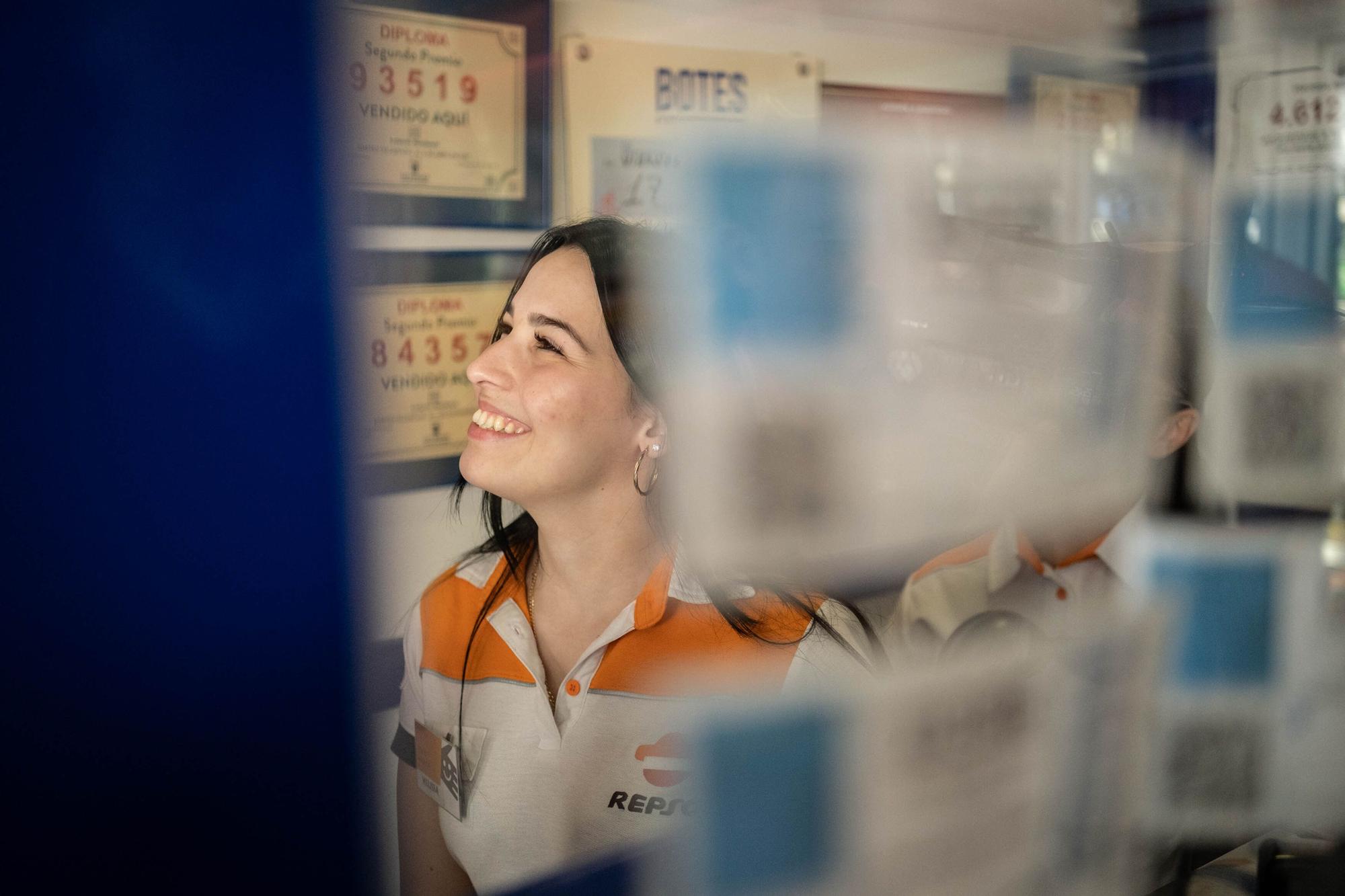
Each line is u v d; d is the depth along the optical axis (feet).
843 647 2.17
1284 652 2.68
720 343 1.99
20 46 1.14
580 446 2.00
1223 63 3.50
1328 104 3.53
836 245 2.01
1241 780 2.55
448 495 2.19
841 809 2.07
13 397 1.18
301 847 1.44
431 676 2.06
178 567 1.30
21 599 1.21
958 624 2.28
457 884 1.98
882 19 3.10
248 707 1.37
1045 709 2.31
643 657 2.08
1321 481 2.76
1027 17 3.28
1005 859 2.18
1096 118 3.44
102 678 1.27
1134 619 2.48
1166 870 2.44
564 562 2.10
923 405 2.14
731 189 1.94
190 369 1.27
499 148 2.36
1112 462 2.44
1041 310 2.25
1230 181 3.45
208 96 1.24
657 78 2.71
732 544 2.12
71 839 1.28
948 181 2.27
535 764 2.04
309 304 1.35
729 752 2.04
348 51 1.37
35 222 1.17
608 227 1.99
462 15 2.23
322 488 1.39
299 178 1.32
